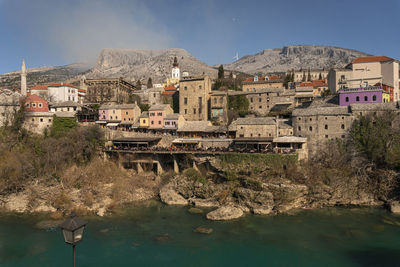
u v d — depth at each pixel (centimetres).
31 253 3491
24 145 6819
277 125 6538
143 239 3906
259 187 5200
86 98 10688
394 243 3709
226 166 6006
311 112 6325
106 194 5631
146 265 3228
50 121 7806
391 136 5522
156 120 8056
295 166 5566
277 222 4481
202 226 4353
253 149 6081
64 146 6531
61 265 3216
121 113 8562
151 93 10300
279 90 8212
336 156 5897
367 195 5275
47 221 4528
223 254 3488
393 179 5203
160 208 5238
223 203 5309
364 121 5747
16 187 5619
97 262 3291
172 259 3369
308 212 4912
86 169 6400
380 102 6112
